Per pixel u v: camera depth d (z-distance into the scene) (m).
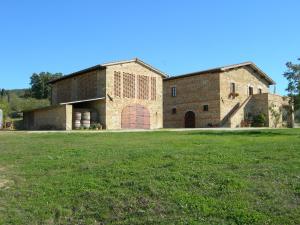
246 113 47.91
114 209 9.13
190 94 48.78
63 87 45.50
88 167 12.80
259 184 9.80
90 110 38.56
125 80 39.31
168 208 8.80
